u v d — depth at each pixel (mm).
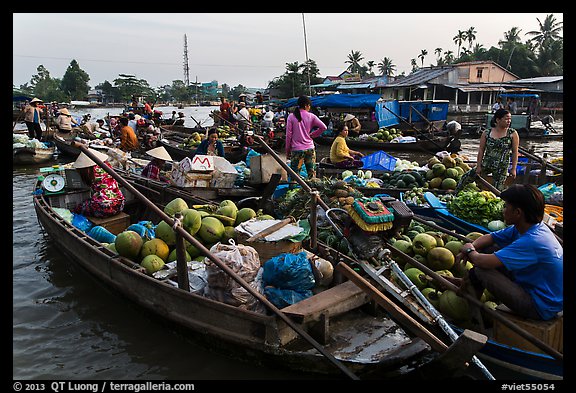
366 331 4125
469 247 3957
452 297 4184
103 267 5352
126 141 14789
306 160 8062
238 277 3963
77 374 4211
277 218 7180
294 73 60469
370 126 22547
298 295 4297
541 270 3650
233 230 5438
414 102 23734
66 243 6191
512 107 30688
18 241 7695
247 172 9484
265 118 21906
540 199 3678
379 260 4312
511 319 3787
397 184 8836
